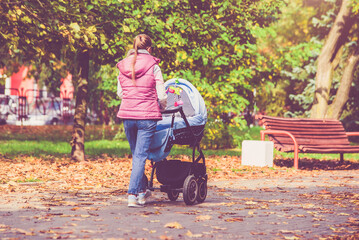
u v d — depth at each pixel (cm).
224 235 589
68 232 582
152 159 800
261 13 1950
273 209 779
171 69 1642
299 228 639
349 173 1360
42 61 1476
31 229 594
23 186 987
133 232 591
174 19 1464
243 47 1964
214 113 2061
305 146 1438
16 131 2853
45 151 1727
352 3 2253
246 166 1448
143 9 1405
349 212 764
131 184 764
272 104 3138
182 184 822
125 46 1350
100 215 697
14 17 1196
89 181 1074
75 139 1477
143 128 766
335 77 2878
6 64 1667
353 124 2884
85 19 1345
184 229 617
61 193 913
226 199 884
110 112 2625
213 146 2106
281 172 1343
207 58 1773
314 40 3009
